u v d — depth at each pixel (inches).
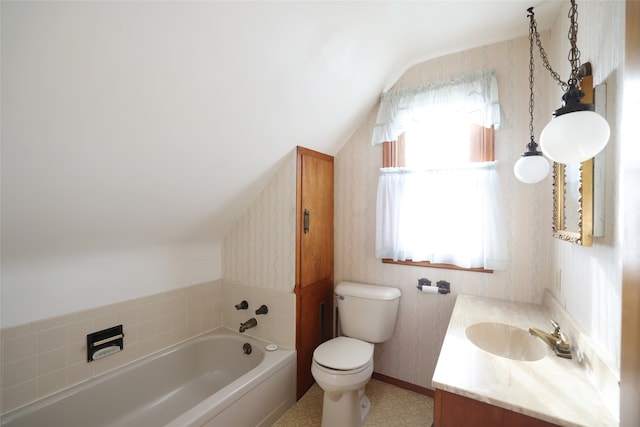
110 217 61.6
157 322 79.2
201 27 43.0
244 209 90.0
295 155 80.2
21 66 34.7
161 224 73.3
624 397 23.6
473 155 74.0
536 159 53.1
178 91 49.0
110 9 35.3
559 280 58.5
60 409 59.3
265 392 69.6
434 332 81.3
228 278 95.7
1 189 43.8
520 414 34.2
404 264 84.7
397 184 83.4
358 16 56.8
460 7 59.3
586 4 45.3
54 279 61.1
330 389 64.4
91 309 66.4
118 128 47.8
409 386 84.7
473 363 43.0
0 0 30.1
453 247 76.5
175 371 80.7
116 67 40.8
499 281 72.9
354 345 74.7
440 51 76.5
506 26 66.1
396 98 83.7
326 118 79.0
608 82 37.8
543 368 41.7
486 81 71.6
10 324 55.6
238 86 55.1
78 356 64.0
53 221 53.9
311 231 86.3
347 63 66.9
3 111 37.0
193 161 63.3
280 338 83.2
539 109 68.2
